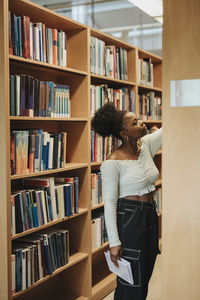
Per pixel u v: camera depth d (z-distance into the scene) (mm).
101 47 3627
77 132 3430
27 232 2600
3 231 2418
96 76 3523
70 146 3469
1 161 2396
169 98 1673
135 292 2303
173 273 1706
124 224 2291
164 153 1697
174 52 1653
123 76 4121
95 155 3533
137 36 7371
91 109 3453
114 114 2434
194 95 1633
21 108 2582
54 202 2926
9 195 2416
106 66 3740
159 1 3605
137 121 2383
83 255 3355
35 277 2715
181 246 1688
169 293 1716
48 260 2846
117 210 2340
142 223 2289
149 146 2561
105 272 4012
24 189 2797
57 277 3561
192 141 1647
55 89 2982
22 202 2576
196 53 1619
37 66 2846
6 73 2373
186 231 1680
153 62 5422
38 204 2742
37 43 2773
